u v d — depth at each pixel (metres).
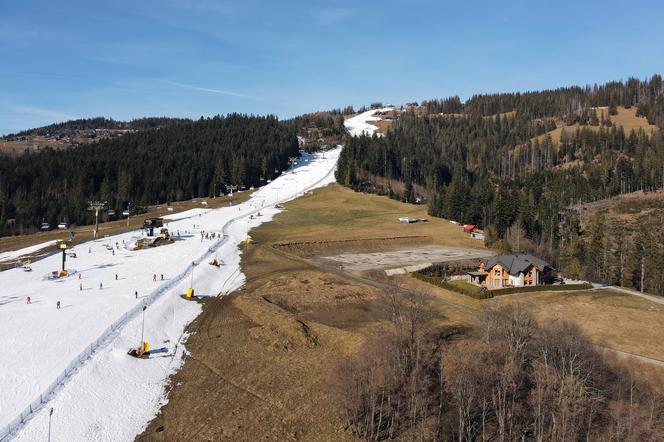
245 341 62.84
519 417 43.12
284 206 181.25
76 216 173.75
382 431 43.34
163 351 59.31
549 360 47.50
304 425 44.66
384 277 93.94
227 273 95.94
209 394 50.19
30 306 71.06
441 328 61.62
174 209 185.75
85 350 54.38
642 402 45.03
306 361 57.12
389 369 47.09
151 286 81.88
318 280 89.88
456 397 44.88
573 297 78.25
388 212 174.38
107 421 44.56
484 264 95.06
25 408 43.56
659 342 59.75
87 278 87.50
